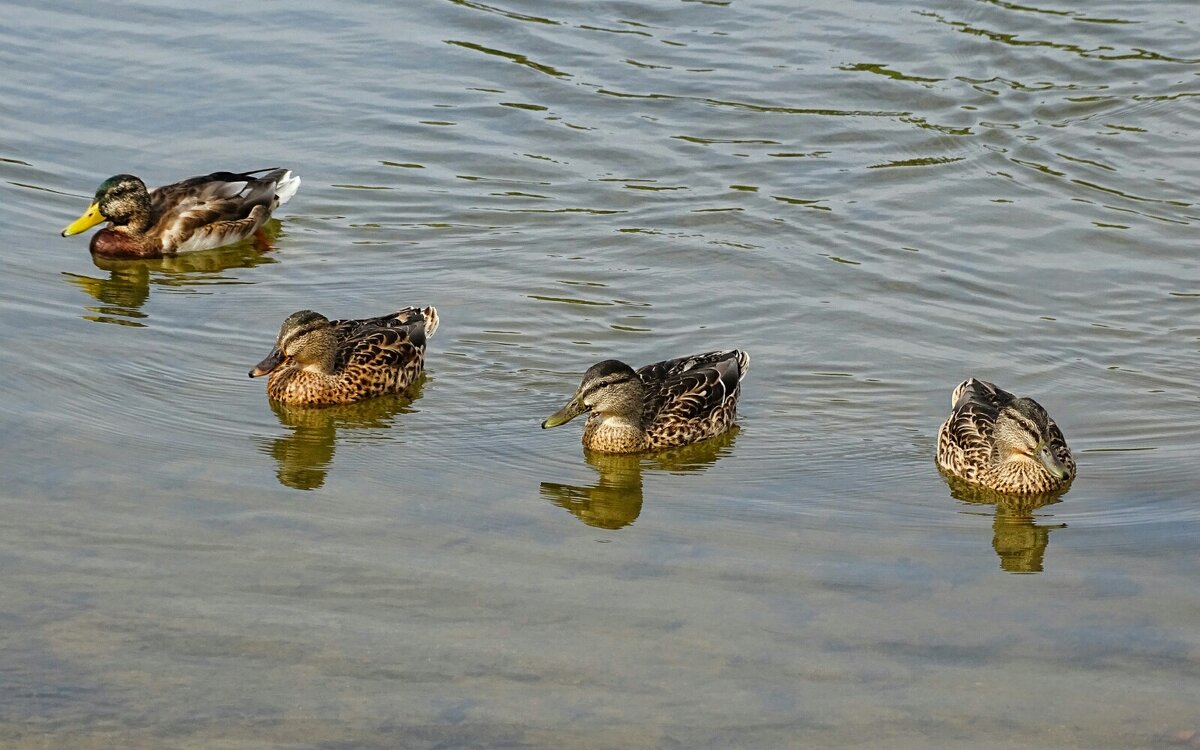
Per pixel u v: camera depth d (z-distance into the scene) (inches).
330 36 1047.6
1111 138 933.2
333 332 687.7
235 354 714.8
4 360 681.0
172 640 470.0
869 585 522.3
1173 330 733.9
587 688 451.8
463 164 897.5
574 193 867.4
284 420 661.9
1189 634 488.4
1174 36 1054.4
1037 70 1011.3
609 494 602.5
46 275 789.9
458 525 562.3
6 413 630.5
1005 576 531.8
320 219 849.5
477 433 657.6
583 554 541.3
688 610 500.1
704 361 681.0
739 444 655.1
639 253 808.9
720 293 770.2
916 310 753.0
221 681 450.3
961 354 716.7
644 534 561.0
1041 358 711.7
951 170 895.1
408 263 804.6
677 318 749.3
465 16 1076.5
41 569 507.2
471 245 821.2
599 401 640.4
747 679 458.9
